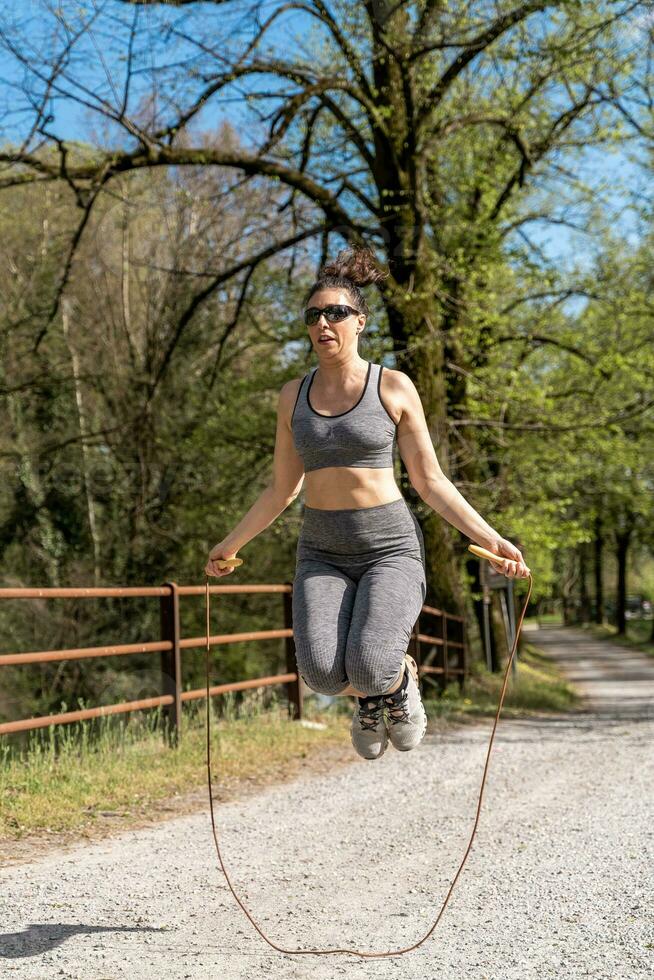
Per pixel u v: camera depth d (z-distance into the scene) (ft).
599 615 241.96
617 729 41.32
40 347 75.87
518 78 58.65
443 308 60.80
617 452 73.61
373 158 55.72
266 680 32.60
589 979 11.28
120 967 11.61
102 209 75.31
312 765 27.99
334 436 11.51
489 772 27.68
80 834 18.97
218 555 13.07
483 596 74.74
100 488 77.30
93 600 72.95
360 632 10.94
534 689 66.54
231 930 13.11
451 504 11.84
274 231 65.92
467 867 16.58
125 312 77.82
